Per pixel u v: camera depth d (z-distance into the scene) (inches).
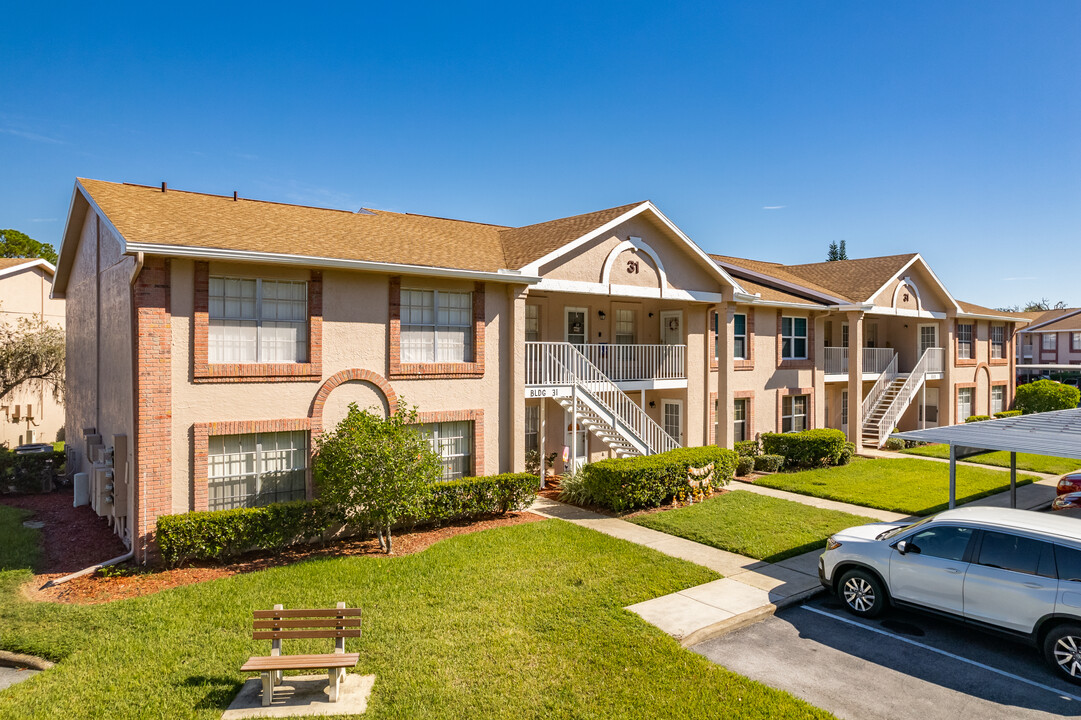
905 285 1106.1
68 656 316.2
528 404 749.3
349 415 505.7
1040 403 1248.8
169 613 360.5
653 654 315.3
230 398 478.3
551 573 427.8
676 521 571.8
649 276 746.8
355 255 532.1
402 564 443.8
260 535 460.1
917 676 306.0
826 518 588.1
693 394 828.0
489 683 287.4
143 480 442.6
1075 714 273.4
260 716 264.2
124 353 502.9
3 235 1910.7
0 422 984.9
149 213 496.7
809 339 1027.3
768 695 280.4
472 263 612.7
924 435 512.4
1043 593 307.3
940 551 347.9
